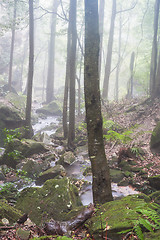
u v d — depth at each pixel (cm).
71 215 420
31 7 1223
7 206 442
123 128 1204
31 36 1242
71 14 1158
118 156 893
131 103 1645
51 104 2445
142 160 820
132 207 357
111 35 2186
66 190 487
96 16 424
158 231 288
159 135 875
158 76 1474
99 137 432
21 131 1270
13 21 1432
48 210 454
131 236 287
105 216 349
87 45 425
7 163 939
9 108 1393
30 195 512
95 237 316
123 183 704
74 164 934
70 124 1186
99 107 431
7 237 318
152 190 632
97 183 434
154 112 1313
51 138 1434
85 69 430
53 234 327
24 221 397
